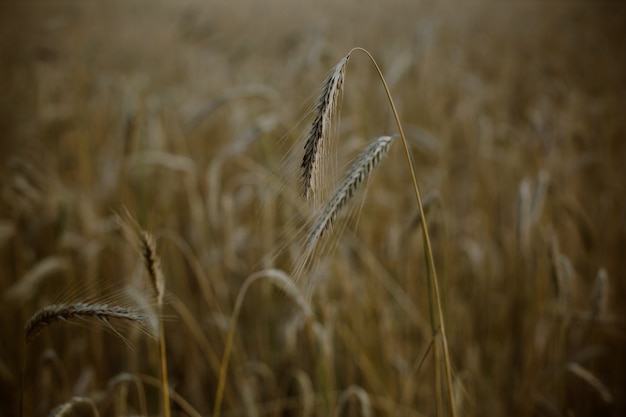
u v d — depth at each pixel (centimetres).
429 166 176
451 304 123
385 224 136
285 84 185
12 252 140
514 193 151
